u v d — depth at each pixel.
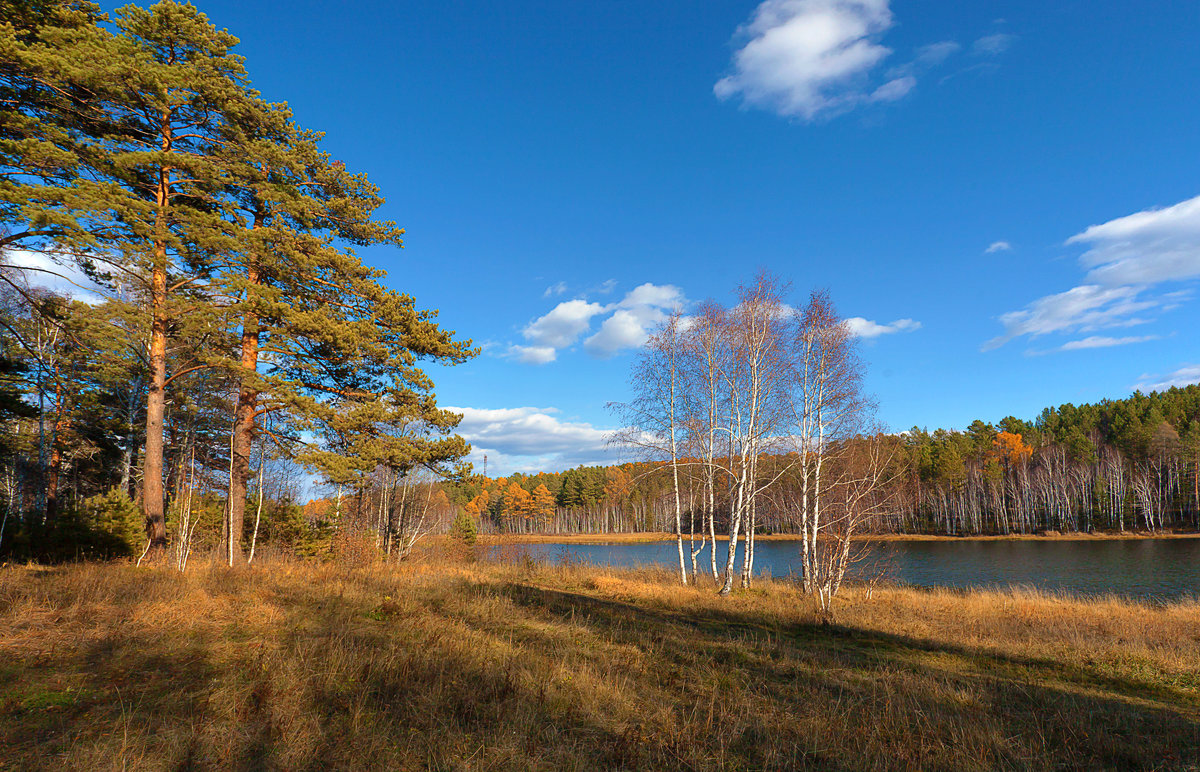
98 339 14.18
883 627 13.09
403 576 15.96
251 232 15.26
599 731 5.55
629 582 20.38
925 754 5.43
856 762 5.23
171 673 6.20
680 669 8.14
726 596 17.98
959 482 67.06
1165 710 7.62
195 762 4.25
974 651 10.93
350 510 23.12
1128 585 27.09
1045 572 32.75
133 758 4.17
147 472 14.97
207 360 15.72
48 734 4.59
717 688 7.37
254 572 14.06
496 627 9.92
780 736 5.79
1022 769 5.32
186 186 15.69
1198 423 63.59
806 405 20.41
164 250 14.55
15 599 8.59
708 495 21.94
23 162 11.73
